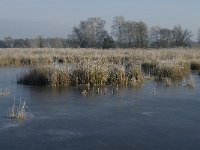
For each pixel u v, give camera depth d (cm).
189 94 1898
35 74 2253
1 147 1065
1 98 1770
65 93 1916
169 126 1282
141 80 2270
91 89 2055
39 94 1881
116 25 8550
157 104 1641
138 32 8344
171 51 4306
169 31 8250
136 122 1334
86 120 1359
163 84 2252
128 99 1758
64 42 9419
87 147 1070
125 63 3067
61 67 2250
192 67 3262
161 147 1072
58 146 1077
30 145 1084
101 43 8825
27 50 5216
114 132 1212
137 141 1123
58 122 1328
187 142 1115
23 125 1286
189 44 8044
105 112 1486
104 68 2248
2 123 1308
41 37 9012
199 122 1336
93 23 8919
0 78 2569
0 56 3931
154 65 2980
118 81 2238
